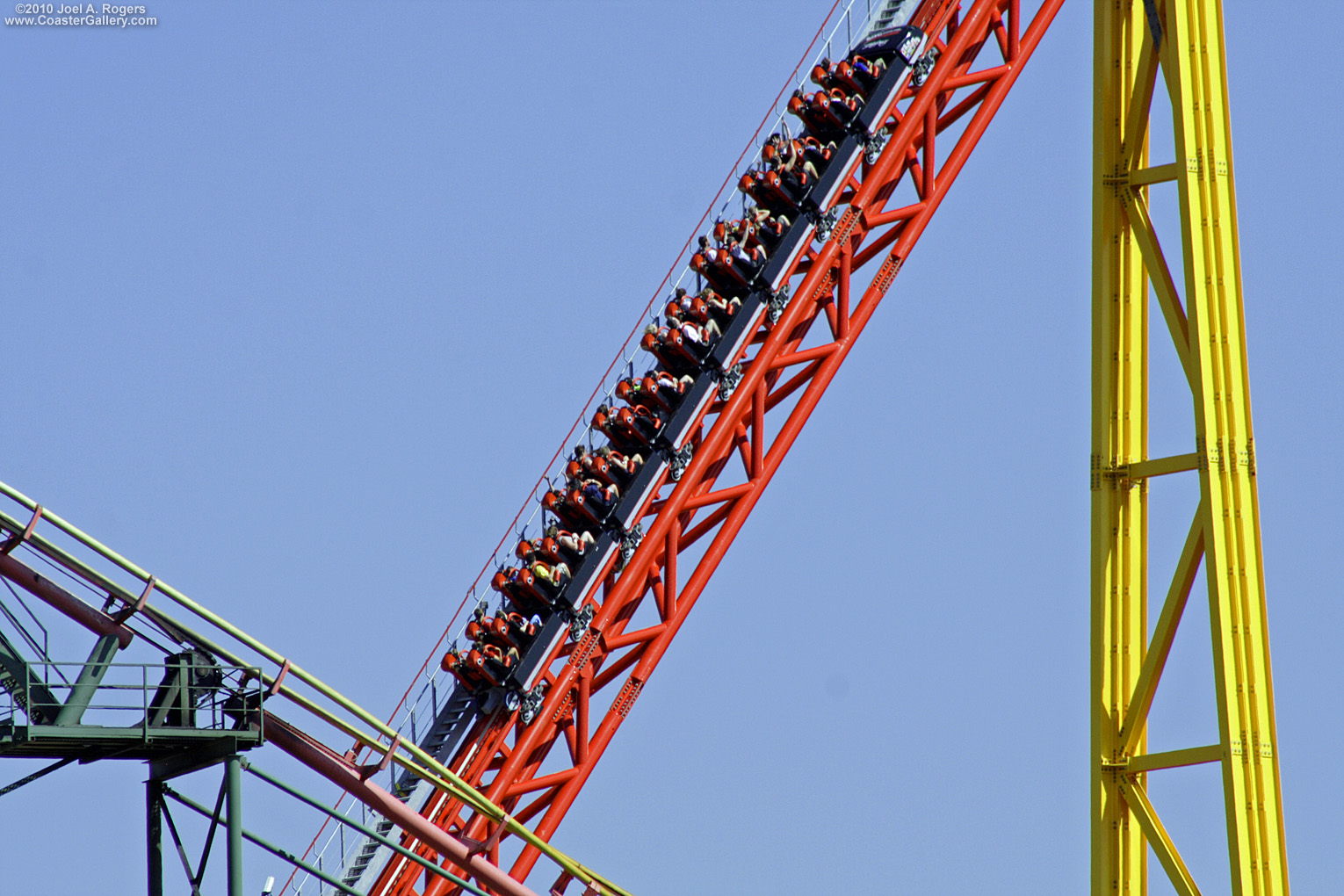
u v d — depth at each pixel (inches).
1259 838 3742.6
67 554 3671.3
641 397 5506.9
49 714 3442.4
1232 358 3917.3
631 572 5383.9
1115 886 3843.5
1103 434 3996.1
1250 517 3868.1
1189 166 3961.6
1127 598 3941.9
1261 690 3806.6
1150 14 4030.5
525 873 5157.5
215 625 3752.5
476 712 5310.0
